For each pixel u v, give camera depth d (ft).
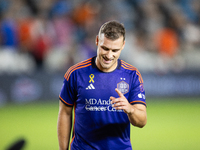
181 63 159.84
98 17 162.81
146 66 155.33
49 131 88.02
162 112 116.57
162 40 162.81
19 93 127.03
